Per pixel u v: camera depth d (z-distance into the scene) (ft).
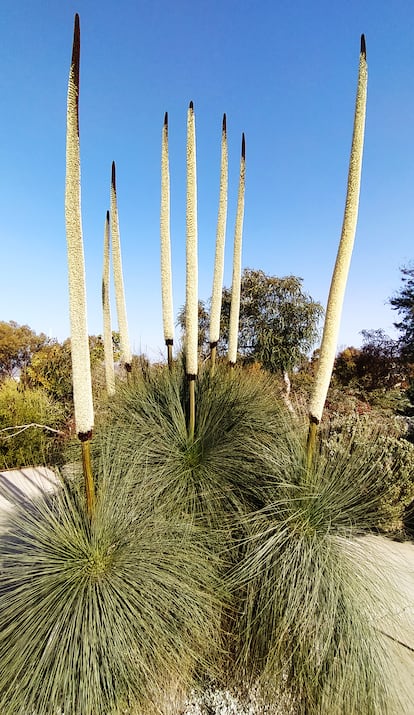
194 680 6.98
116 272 12.97
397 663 7.34
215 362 13.06
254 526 8.13
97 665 6.12
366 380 50.06
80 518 7.59
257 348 37.06
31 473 19.76
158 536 7.73
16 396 23.06
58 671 5.83
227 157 11.64
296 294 36.99
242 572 7.61
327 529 7.87
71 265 6.63
